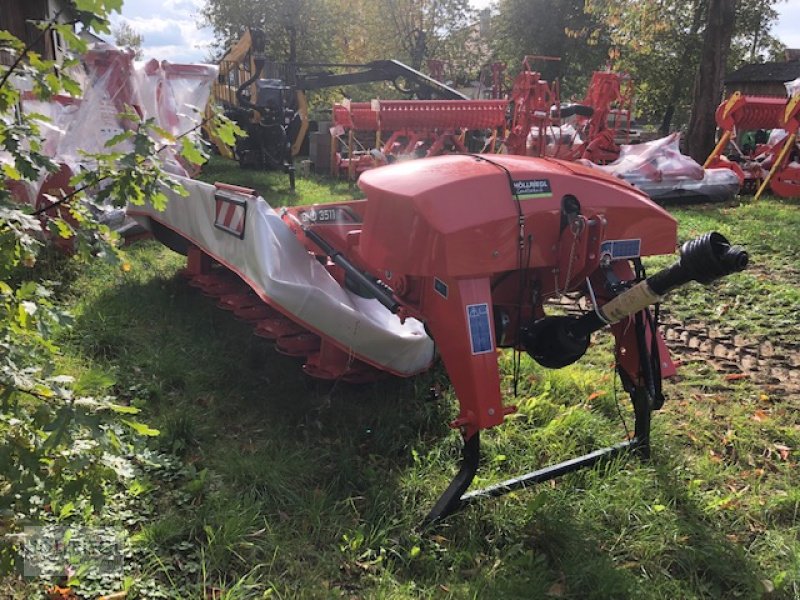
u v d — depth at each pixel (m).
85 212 2.25
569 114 14.75
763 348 5.74
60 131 7.07
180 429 3.77
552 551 3.04
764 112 14.71
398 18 34.47
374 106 14.66
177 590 2.68
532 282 3.35
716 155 14.98
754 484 3.64
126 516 3.06
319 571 2.87
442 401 4.33
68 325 2.10
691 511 3.35
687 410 4.48
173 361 4.62
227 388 4.45
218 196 4.75
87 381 2.04
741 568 2.96
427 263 3.08
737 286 7.35
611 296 3.47
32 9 10.10
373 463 3.71
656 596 2.79
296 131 17.88
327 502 3.32
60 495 2.25
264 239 4.11
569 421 4.07
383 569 2.89
